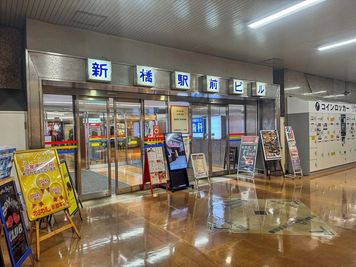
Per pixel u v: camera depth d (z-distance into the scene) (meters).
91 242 3.37
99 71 4.73
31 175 3.20
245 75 7.36
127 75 5.20
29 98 4.20
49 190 3.33
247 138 7.44
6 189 2.75
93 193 5.32
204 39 5.46
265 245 3.22
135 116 6.01
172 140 5.99
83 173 6.12
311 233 3.55
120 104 5.77
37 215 3.09
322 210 4.46
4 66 4.61
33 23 4.38
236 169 7.84
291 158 7.37
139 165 6.20
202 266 2.77
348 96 11.11
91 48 4.96
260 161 7.79
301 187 6.14
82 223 4.01
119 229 3.76
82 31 4.87
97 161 5.54
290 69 8.39
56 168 3.52
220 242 3.31
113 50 5.21
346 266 2.73
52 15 4.22
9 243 2.57
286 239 3.38
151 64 5.70
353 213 4.31
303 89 8.92
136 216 4.29
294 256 2.94
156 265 2.80
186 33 5.10
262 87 7.22
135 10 4.07
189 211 4.50
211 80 6.28
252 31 5.00
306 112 7.69
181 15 4.27
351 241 3.29
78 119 5.19
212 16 4.32
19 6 3.88
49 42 4.53
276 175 7.59
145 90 5.60
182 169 6.04
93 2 3.79
